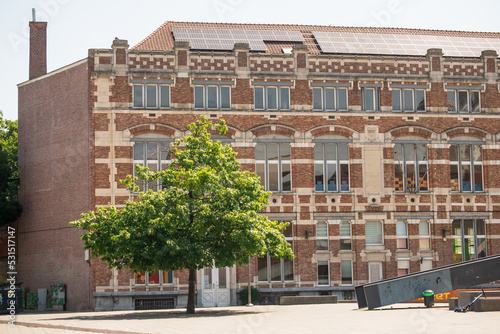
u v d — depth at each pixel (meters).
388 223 47.91
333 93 48.31
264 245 35.72
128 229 35.72
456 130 49.16
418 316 28.48
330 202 47.47
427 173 48.75
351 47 50.19
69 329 28.11
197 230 36.03
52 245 49.22
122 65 46.00
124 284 44.88
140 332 24.91
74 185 47.31
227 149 38.72
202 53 46.94
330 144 48.16
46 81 50.41
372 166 48.09
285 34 52.00
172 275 45.69
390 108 48.50
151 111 46.00
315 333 22.94
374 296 34.44
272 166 47.41
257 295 45.62
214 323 28.08
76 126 47.44
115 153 45.41
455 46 52.22
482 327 23.56
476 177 49.50
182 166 37.41
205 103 46.91
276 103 47.59
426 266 48.16
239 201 37.09
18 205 52.19
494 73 49.88
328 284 47.19
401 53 50.09
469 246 48.84
